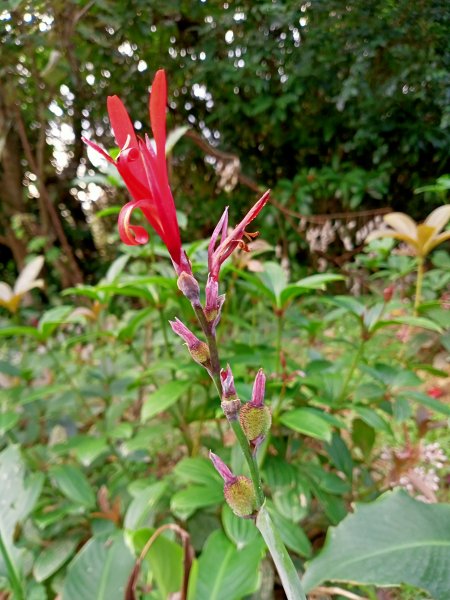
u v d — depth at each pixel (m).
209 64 1.12
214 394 0.43
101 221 1.47
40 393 0.45
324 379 0.43
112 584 0.29
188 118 1.31
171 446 0.57
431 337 0.47
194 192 1.33
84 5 0.82
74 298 1.16
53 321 0.44
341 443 0.39
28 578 0.39
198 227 1.33
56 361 0.49
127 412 0.65
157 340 0.53
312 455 0.51
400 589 0.37
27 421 0.56
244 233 0.15
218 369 0.14
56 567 0.36
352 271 0.97
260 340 0.59
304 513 0.34
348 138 1.21
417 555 0.25
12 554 0.32
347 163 1.18
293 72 1.05
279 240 1.18
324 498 0.36
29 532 0.41
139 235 0.15
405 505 0.28
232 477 0.15
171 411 0.45
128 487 0.41
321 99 1.15
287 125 1.25
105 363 0.54
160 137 0.15
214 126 1.32
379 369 0.40
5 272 1.63
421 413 0.40
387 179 1.10
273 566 0.38
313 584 0.25
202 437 0.48
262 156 1.33
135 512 0.33
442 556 0.25
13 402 0.50
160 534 0.25
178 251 0.15
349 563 0.25
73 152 1.38
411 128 1.01
